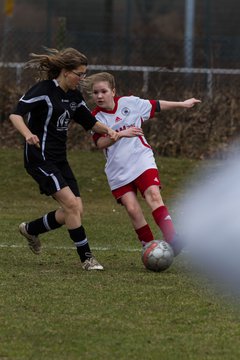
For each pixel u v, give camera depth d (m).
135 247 24.72
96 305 17.00
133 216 21.61
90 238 26.34
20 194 36.06
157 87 41.50
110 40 45.69
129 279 19.64
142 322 15.84
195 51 44.09
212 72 41.88
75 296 17.73
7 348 14.27
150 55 44.91
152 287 18.77
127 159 21.58
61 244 25.02
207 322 15.91
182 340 14.80
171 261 20.67
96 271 20.59
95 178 37.69
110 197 36.16
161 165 39.38
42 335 14.97
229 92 41.78
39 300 17.34
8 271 20.41
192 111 41.44
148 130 41.56
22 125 19.94
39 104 20.28
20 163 38.91
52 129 20.48
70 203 20.48
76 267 21.16
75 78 20.39
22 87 41.94
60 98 20.41
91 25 79.19
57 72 20.44
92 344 14.52
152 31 87.44
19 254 22.97
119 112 22.08
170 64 42.75
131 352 14.13
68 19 79.62
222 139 41.50
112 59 44.88
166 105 22.38
